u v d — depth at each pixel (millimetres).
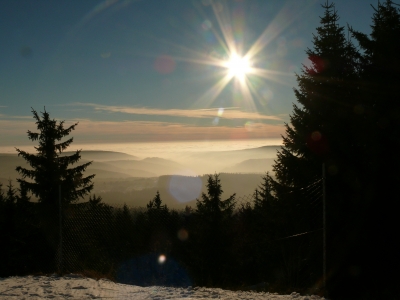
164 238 11773
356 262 9477
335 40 16281
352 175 10984
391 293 8102
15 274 10000
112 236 10820
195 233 13711
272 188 15312
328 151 12477
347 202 10766
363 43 11789
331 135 12719
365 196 9844
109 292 6727
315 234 11016
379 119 10227
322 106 14469
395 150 9773
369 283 9070
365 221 9609
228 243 14250
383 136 9953
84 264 9594
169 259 11523
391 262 9117
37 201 20188
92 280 8016
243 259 13992
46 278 8172
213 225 14844
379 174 9789
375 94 10766
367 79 11539
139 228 11352
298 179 14258
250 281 12820
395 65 10562
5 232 11719
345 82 13156
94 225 10633
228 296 6797
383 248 9273
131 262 10805
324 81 14555
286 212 13203
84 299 6117
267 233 14258
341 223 10602
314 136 13891
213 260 13383
